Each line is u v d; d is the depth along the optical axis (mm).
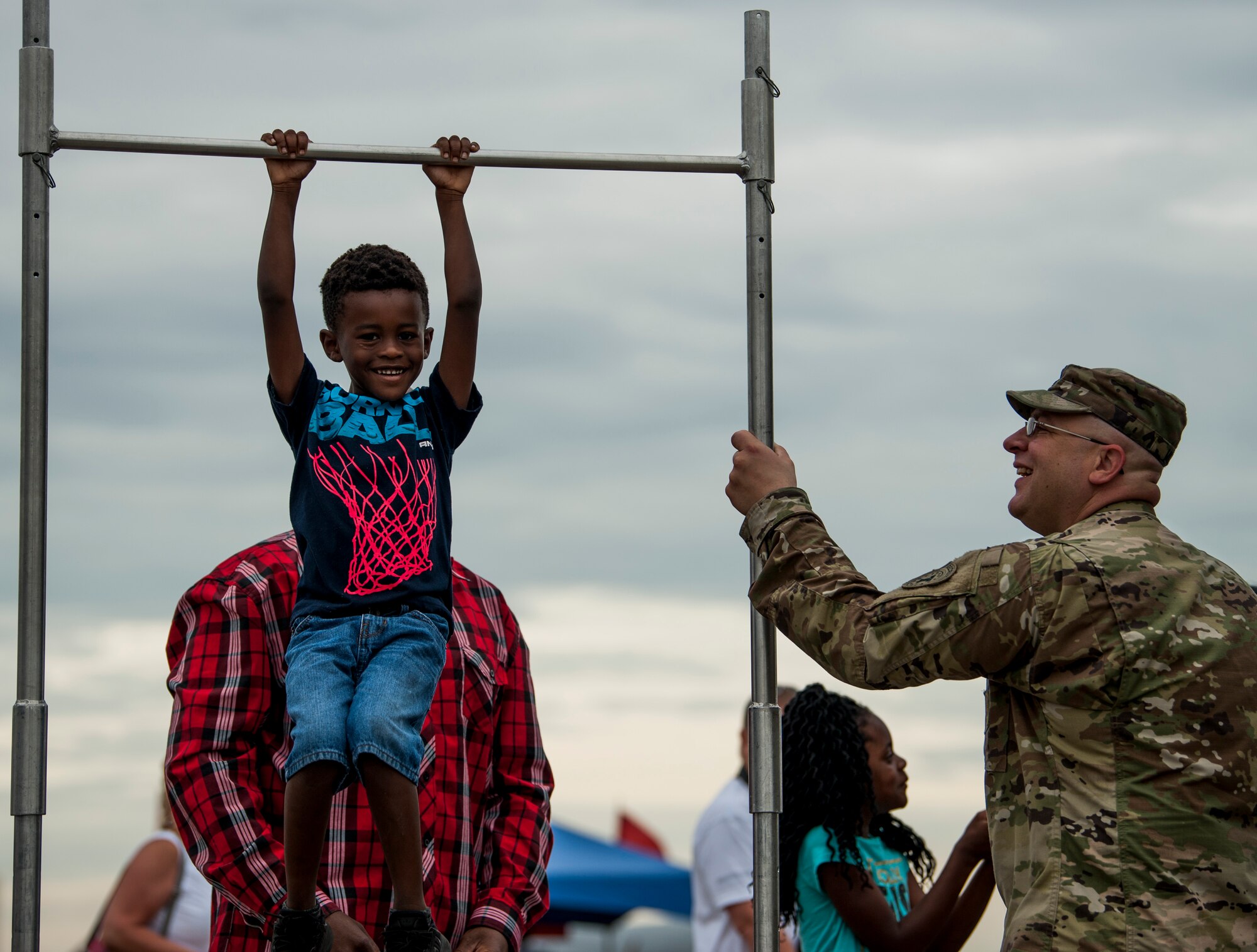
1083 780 3580
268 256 4043
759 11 4496
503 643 4660
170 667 4426
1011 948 3520
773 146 4469
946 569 3799
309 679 3854
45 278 4102
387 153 4133
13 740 3965
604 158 4297
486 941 4238
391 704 3807
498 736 4602
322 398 4133
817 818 5777
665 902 13164
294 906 3803
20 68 4121
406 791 3779
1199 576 3758
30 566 4023
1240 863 3529
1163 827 3506
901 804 5883
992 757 3791
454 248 4176
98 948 6488
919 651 3729
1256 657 3676
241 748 4152
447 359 4191
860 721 5887
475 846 4453
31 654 3996
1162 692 3580
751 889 6156
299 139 4078
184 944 6434
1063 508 4066
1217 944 3449
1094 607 3627
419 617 3961
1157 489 4039
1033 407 4102
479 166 4203
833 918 5754
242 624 4211
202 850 4047
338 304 4184
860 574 3979
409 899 3785
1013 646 3666
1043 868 3562
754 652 4301
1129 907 3467
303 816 3752
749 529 4172
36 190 4105
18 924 3910
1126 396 4027
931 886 5641
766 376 4402
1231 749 3576
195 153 4102
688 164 4398
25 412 4059
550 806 4668
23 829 3943
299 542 4078
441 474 4145
